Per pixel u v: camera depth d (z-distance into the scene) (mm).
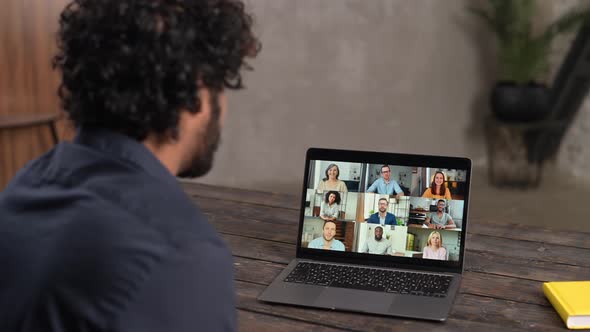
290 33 4246
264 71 4258
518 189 4438
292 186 4332
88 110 697
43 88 3453
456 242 1292
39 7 3385
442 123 4625
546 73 4508
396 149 4559
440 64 4531
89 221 652
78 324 618
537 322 1105
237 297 1194
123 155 697
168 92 675
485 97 4699
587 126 4555
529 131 4410
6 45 3320
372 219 1340
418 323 1096
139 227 649
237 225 1586
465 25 4531
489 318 1118
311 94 4352
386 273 1279
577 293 1145
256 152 4355
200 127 734
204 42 691
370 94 4434
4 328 638
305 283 1238
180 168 759
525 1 4250
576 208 4055
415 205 1324
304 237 1364
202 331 645
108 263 627
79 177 700
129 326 614
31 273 646
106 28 660
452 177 1312
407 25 4402
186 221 672
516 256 1406
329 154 1377
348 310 1131
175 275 632
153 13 661
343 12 4289
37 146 3473
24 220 685
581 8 4355
